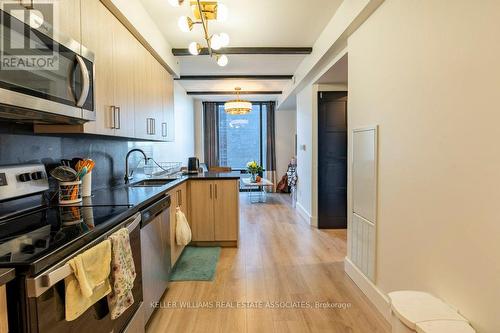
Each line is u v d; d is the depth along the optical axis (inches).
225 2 102.3
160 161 175.8
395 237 75.9
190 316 82.4
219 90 257.6
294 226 178.9
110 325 53.4
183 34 127.0
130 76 94.7
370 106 88.6
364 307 86.4
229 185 139.3
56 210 63.4
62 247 39.9
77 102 59.7
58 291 39.4
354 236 102.7
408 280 70.3
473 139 50.1
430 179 61.4
